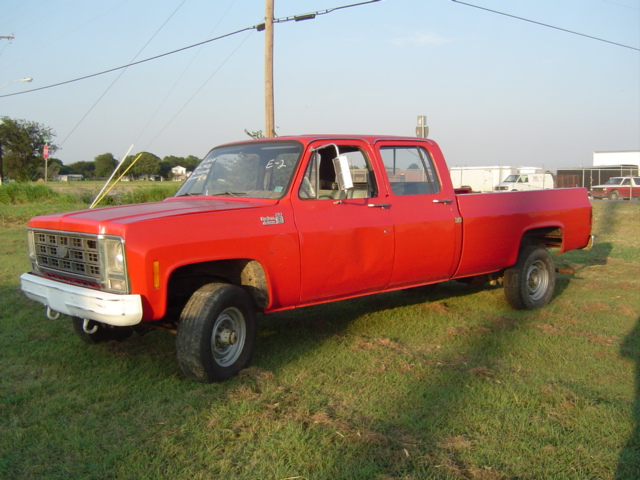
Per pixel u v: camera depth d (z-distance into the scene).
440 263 6.10
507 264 6.82
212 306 4.41
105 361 5.12
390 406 4.16
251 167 5.48
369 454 3.45
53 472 3.29
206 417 3.96
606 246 12.77
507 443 3.61
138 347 5.52
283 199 5.03
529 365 5.05
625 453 3.49
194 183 5.84
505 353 5.36
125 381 4.64
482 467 3.33
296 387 4.52
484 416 3.97
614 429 3.80
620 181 36.53
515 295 6.95
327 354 5.31
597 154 48.06
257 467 3.34
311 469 3.32
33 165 55.62
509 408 4.10
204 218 4.50
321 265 5.12
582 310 7.05
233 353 4.71
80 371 4.87
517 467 3.33
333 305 7.33
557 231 7.54
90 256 4.38
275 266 4.82
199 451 3.51
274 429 3.77
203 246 4.39
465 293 8.11
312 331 6.11
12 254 11.24
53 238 4.77
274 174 5.25
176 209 4.65
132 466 3.34
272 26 15.06
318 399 4.27
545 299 7.24
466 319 6.65
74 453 3.50
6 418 3.98
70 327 6.15
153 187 27.22
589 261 10.87
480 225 6.40
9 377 4.73
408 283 5.98
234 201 5.18
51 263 4.86
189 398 4.25
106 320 4.13
